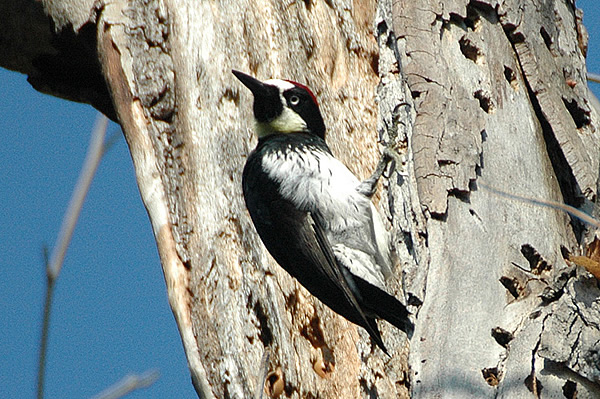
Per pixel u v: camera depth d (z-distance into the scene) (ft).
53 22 41.57
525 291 28.45
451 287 28.30
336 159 35.27
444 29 33.68
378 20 36.91
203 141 37.01
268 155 35.01
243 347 34.24
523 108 32.65
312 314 34.99
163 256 36.24
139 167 37.58
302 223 33.63
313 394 33.81
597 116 34.22
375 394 32.35
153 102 37.86
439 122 31.32
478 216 29.71
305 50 37.96
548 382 26.35
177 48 38.27
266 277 35.04
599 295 27.89
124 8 39.19
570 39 35.78
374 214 33.27
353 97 37.37
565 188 31.96
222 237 35.73
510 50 33.99
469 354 26.99
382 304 29.45
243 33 38.09
